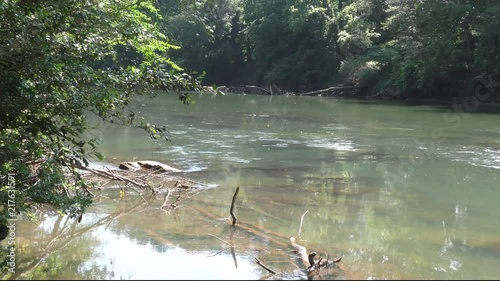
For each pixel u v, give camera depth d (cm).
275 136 1759
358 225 784
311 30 4834
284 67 4931
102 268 575
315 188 1025
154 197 912
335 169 1222
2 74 615
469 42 3544
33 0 634
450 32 3522
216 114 2472
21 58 630
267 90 4841
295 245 671
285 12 4966
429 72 3578
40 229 719
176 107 2812
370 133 1878
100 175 927
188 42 5088
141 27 773
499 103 3372
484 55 3284
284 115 2494
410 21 3678
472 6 3372
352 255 651
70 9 651
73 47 658
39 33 623
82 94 665
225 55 5559
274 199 929
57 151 672
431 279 578
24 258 608
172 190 964
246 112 2606
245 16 5272
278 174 1153
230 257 625
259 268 590
